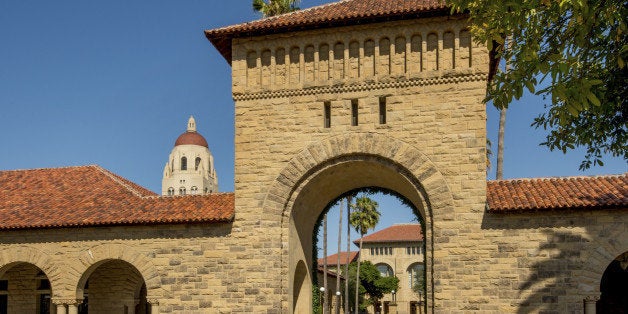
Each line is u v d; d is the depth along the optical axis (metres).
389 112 22.73
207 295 23.42
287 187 23.31
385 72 22.94
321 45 23.78
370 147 22.72
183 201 25.52
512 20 12.01
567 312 20.27
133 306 30.42
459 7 13.19
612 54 13.56
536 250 20.83
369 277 86.00
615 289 26.19
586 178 22.59
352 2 25.28
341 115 23.16
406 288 97.75
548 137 17.11
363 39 23.25
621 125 16.20
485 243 21.22
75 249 24.89
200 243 23.81
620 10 12.08
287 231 23.33
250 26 23.84
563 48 12.24
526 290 20.67
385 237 100.69
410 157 22.30
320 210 27.34
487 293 20.95
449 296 21.20
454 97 22.22
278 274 22.98
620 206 20.05
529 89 11.97
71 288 24.62
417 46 22.86
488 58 21.97
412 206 25.56
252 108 24.03
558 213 20.86
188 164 111.06
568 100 11.07
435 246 21.58
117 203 26.08
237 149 23.97
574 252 20.53
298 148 23.44
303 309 26.14
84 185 28.67
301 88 23.55
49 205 26.83
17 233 25.53
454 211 21.61
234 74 24.23
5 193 28.75
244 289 23.12
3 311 29.95
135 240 24.41
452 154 21.97
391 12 22.22
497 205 21.11
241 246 23.41
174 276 23.81
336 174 24.17
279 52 24.16
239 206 23.67
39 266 25.06
